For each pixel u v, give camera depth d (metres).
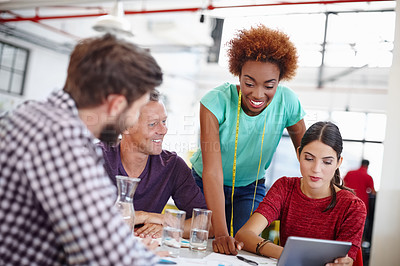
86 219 0.77
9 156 0.78
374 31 7.50
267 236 2.21
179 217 1.35
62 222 0.77
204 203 2.01
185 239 1.77
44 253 0.83
